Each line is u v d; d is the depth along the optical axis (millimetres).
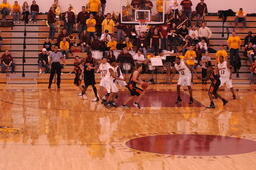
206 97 22609
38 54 30828
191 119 16547
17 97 21953
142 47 29234
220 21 33500
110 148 11883
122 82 19688
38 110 18188
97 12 31641
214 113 17969
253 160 10734
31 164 10203
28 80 28516
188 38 30219
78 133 13805
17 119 16141
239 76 29875
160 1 30125
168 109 18859
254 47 30031
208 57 28359
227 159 10812
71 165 10156
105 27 30562
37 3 34312
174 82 28750
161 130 14430
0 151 11430
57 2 32844
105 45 28844
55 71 25875
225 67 21844
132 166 10117
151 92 24359
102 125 15180
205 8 32844
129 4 30484
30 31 32031
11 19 33000
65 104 19875
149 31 29641
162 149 11805
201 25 31359
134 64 27406
